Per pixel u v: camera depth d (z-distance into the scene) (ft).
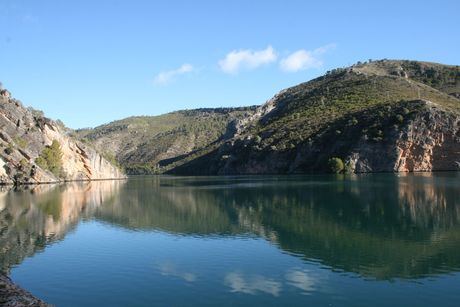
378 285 98.27
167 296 93.56
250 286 99.09
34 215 208.33
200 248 135.74
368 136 547.08
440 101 639.76
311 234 153.07
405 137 521.65
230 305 88.02
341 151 565.94
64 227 175.52
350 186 324.19
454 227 159.53
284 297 91.81
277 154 655.35
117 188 398.42
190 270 111.86
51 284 102.12
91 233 162.40
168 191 347.36
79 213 215.92
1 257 126.82
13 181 435.94
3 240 150.00
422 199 233.14
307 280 102.58
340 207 213.25
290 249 132.16
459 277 102.63
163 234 159.02
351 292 94.12
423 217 180.24
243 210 215.10
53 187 407.64
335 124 617.62
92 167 613.93
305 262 117.91
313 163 595.06
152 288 98.63
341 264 115.34
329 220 178.81
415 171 521.65
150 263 118.93
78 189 383.24
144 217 200.64
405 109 547.90
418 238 143.64
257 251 130.41
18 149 455.63
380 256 122.83
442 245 133.49
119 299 92.12
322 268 112.16
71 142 580.71
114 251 133.08
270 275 106.73
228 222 181.27
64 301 91.45
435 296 90.89
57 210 226.79
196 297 92.68
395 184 330.34
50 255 128.98
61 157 528.63
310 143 611.06
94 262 120.67
